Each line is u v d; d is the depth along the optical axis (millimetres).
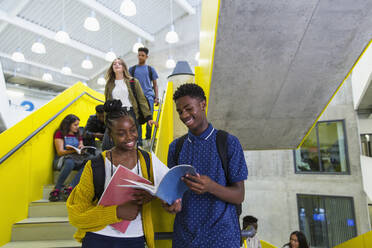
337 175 8375
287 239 8961
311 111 3719
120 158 1135
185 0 11977
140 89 2639
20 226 2184
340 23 2512
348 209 8148
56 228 2195
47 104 3016
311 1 2312
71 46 11727
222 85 3133
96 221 998
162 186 899
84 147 2949
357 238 5441
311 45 2721
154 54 14227
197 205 1130
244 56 2797
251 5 2326
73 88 3992
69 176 2943
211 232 1062
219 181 1113
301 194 8945
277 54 2803
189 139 1243
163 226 1521
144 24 13047
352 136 8266
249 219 3986
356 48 2770
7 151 2201
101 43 12891
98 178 1066
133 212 1052
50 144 3068
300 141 4426
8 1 8938
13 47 11227
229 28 2520
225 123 3846
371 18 2457
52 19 10391
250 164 9883
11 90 12688
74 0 9891
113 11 11273
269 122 3902
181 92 1162
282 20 2469
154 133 3061
